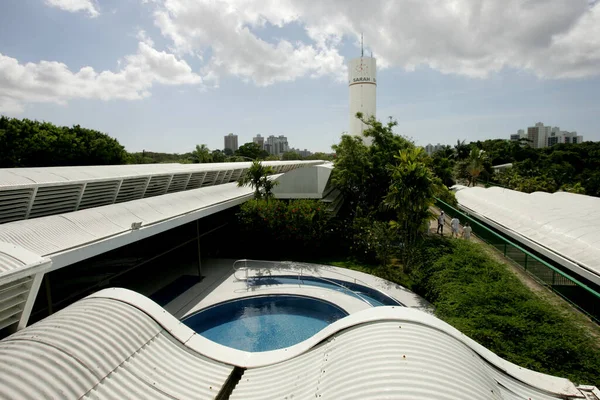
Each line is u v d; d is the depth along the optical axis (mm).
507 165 56312
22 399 3678
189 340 5965
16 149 29969
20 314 5816
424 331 4992
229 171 24125
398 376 4031
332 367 4680
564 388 5141
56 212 11859
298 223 17500
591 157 53312
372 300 13352
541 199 22156
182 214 13477
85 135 37594
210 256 19594
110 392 4395
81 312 5469
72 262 8297
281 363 5617
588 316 10086
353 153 20969
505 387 4938
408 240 16062
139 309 5938
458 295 10180
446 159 42812
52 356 4348
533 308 8906
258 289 14492
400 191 14602
